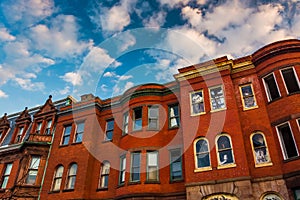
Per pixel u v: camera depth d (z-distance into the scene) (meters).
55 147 16.94
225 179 10.90
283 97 11.91
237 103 13.27
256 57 13.69
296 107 11.30
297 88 12.05
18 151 17.88
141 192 12.21
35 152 16.94
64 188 14.84
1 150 18.47
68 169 15.52
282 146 11.27
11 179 16.59
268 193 10.57
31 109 21.86
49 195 14.88
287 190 10.25
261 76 13.27
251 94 13.27
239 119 12.35
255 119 12.47
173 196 12.25
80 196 14.02
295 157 10.50
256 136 12.14
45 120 19.33
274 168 10.96
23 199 14.98
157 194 12.30
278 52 12.91
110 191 14.05
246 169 10.83
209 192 10.91
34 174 16.27
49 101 20.41
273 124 11.84
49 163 16.34
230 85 13.30
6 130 21.12
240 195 10.36
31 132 18.97
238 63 14.12
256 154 11.67
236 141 11.66
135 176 12.90
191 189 11.28
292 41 13.05
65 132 17.58
